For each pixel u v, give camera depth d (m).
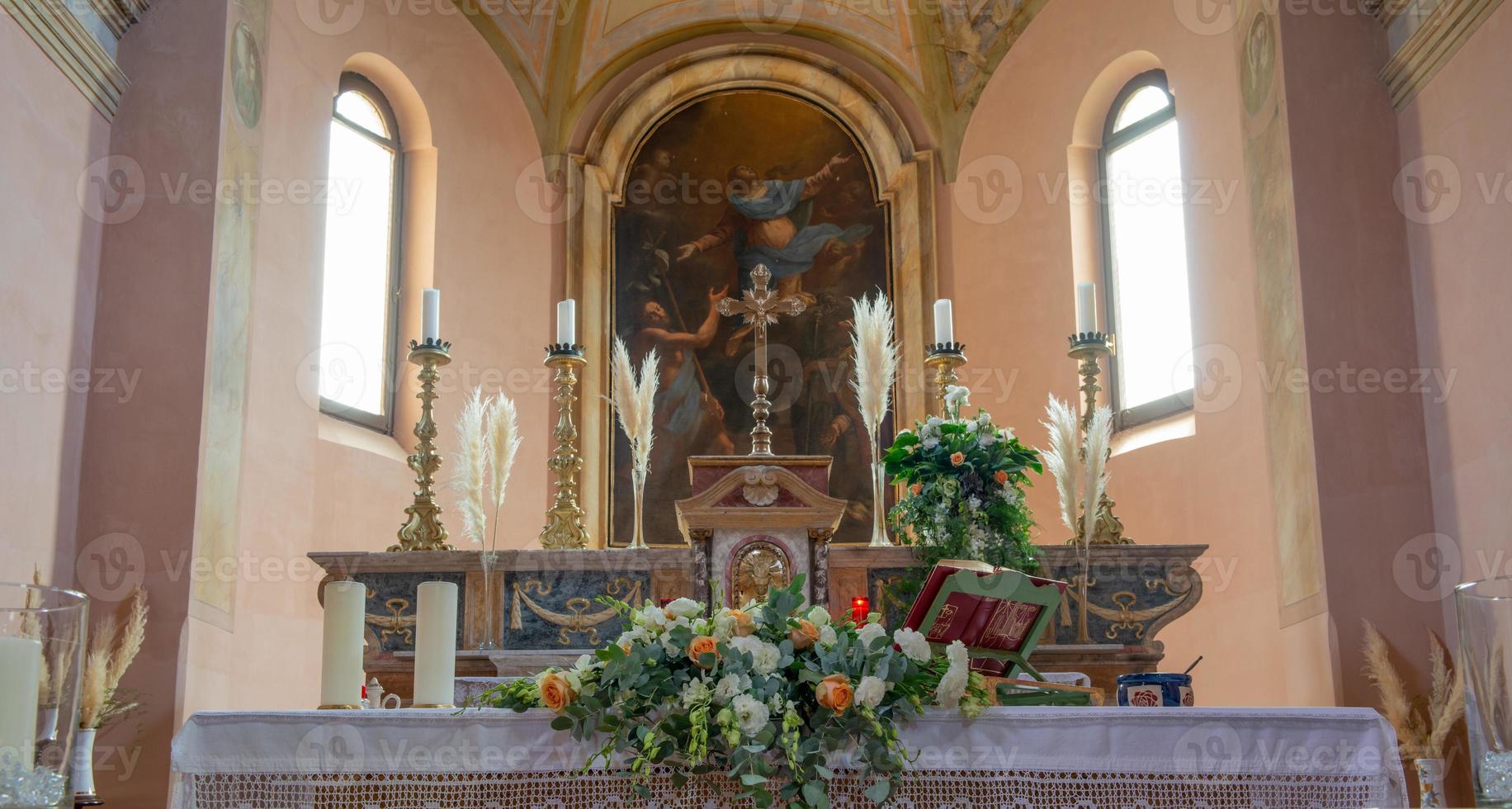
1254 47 6.81
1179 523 7.63
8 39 5.18
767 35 9.77
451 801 2.90
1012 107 9.20
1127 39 8.53
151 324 5.85
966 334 8.98
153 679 5.45
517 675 5.11
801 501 5.06
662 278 9.48
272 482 7.04
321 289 7.77
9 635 2.27
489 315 8.84
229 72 6.19
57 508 5.49
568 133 9.42
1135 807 2.88
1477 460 5.59
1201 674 7.34
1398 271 6.16
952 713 2.95
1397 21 6.30
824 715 2.89
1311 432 5.98
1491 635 2.41
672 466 9.12
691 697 2.84
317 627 7.27
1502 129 5.41
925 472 5.28
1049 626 5.29
